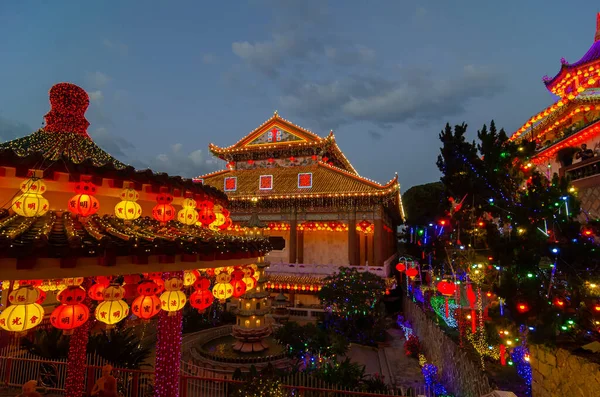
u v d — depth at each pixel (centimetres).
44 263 515
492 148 1218
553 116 2456
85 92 1088
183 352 2317
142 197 870
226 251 798
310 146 4288
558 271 994
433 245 2873
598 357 793
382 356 2464
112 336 1744
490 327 1477
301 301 3628
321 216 3878
